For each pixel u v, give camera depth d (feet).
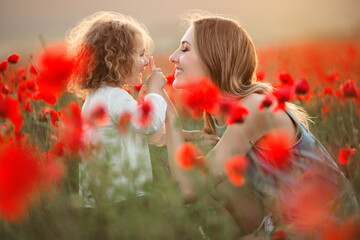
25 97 13.85
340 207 8.91
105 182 7.67
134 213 7.35
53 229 8.32
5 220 7.35
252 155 10.19
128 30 11.46
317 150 10.61
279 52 45.57
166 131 10.77
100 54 11.18
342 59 29.66
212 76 11.39
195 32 11.44
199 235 8.30
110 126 10.23
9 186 5.22
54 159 9.26
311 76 27.68
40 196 7.98
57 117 11.04
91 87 11.10
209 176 7.87
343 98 14.03
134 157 10.05
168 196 7.86
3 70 14.28
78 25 12.59
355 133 12.76
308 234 8.45
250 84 11.40
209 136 11.84
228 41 11.28
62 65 7.54
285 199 9.19
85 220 7.79
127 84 11.71
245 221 10.64
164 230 7.41
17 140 9.79
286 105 10.77
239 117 8.33
